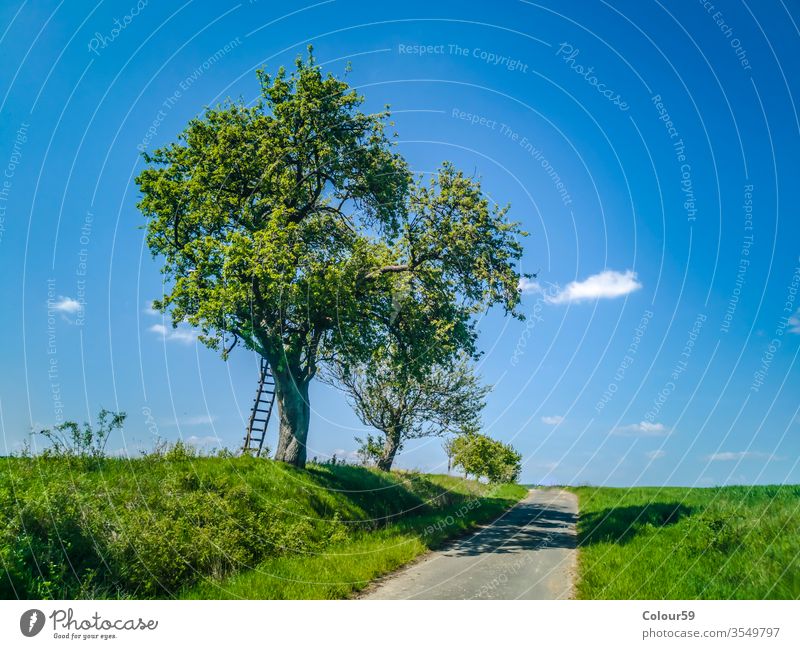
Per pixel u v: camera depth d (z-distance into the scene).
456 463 36.12
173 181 21.14
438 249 23.08
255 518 15.66
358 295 23.25
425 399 30.70
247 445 24.22
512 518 24.19
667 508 19.58
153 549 11.32
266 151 21.66
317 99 21.88
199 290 19.56
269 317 21.61
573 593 10.40
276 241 19.55
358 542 16.33
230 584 11.08
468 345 23.73
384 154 23.38
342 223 23.84
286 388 22.31
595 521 21.11
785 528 12.28
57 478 13.05
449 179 23.12
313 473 22.08
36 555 9.73
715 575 10.20
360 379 30.09
